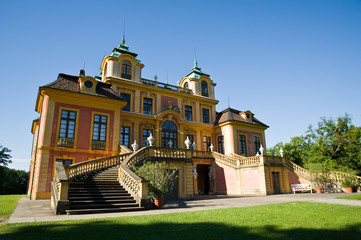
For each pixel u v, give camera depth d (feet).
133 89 95.04
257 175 77.66
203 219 26.43
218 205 43.09
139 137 91.76
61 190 35.45
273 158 80.94
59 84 71.72
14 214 34.12
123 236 19.42
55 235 19.88
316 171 78.13
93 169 55.42
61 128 68.39
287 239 18.43
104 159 57.93
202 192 97.66
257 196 67.87
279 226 22.75
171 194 62.39
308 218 26.43
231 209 34.32
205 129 109.91
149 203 39.96
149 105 98.58
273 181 77.92
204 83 117.19
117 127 76.54
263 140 116.06
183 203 49.06
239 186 82.84
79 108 72.18
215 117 115.34
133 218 27.86
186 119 106.42
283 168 82.28
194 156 89.81
